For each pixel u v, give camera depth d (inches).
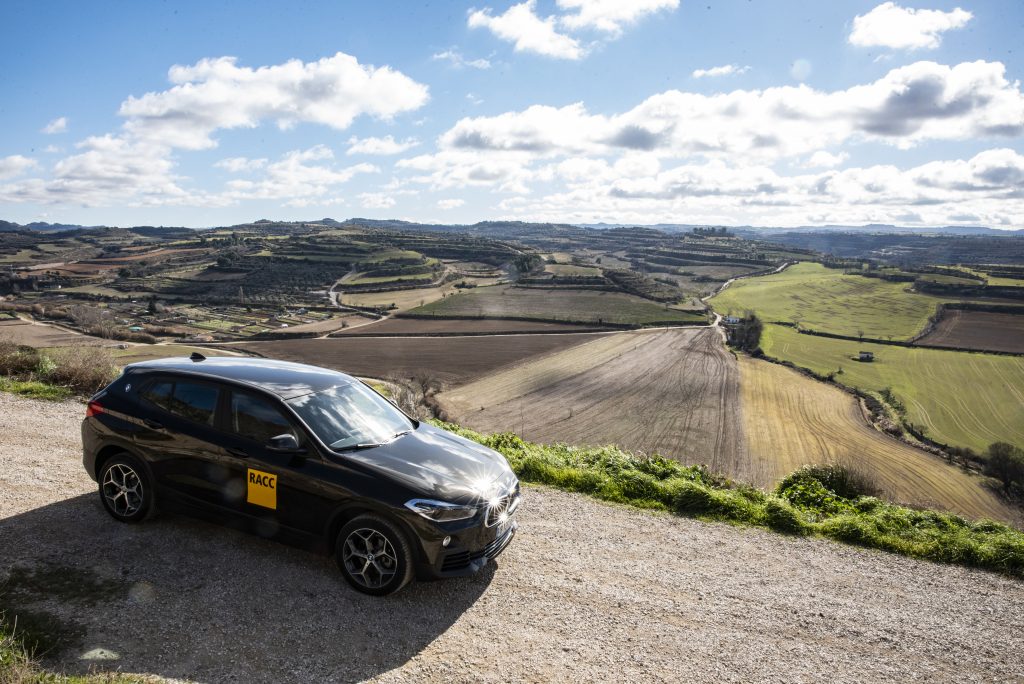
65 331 3971.5
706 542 252.4
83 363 473.4
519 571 207.2
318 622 163.6
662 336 4864.7
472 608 179.3
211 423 200.2
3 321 4375.0
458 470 196.4
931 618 197.9
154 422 205.9
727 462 2215.8
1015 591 224.2
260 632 156.5
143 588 172.7
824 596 208.8
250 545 205.3
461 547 181.0
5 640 137.3
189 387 209.0
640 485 309.4
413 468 189.3
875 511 305.1
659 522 272.1
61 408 391.9
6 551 185.8
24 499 227.6
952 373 4099.4
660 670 155.3
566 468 325.1
